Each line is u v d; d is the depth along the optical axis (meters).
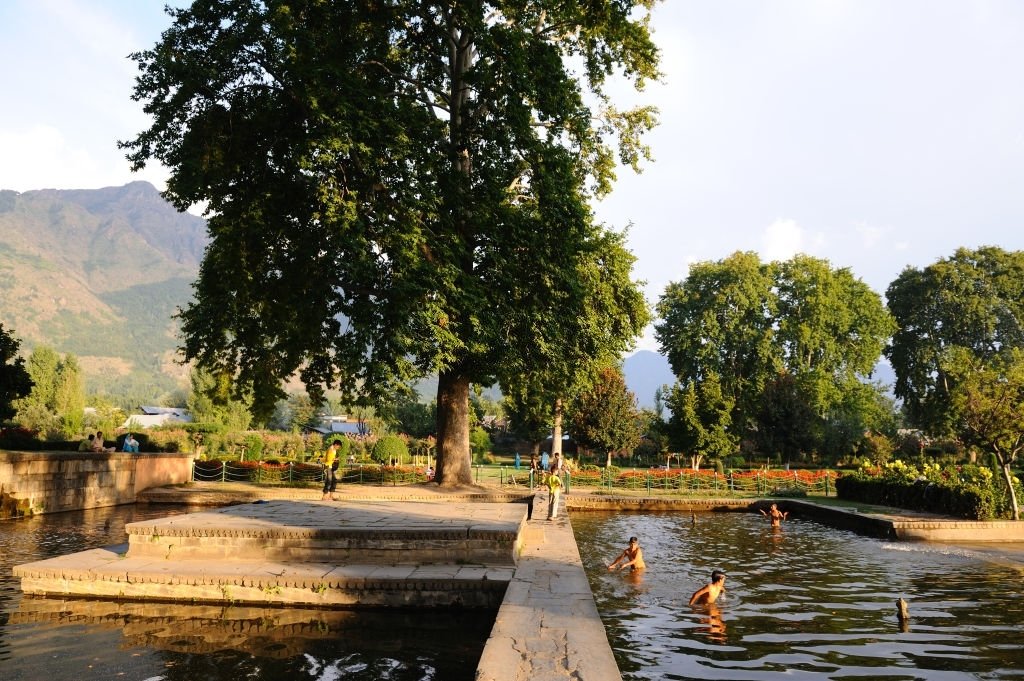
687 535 20.55
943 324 64.06
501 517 14.34
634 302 34.75
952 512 21.62
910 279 67.44
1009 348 60.47
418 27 22.95
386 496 23.91
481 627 9.70
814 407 57.72
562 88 22.81
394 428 62.22
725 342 67.69
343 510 15.79
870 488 27.39
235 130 20.66
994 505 20.59
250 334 23.84
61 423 52.62
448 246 20.98
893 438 61.38
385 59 24.02
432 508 16.62
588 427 46.03
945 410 52.16
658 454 57.28
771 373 63.97
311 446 52.41
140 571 11.10
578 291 22.73
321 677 7.55
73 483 23.72
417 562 11.82
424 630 9.50
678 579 13.45
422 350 19.31
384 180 19.22
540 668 5.96
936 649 8.44
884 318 65.38
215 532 12.23
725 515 26.66
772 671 7.53
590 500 27.98
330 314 20.73
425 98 25.41
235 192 21.34
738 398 62.59
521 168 23.55
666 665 7.76
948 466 26.00
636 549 14.71
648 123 29.05
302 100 18.86
